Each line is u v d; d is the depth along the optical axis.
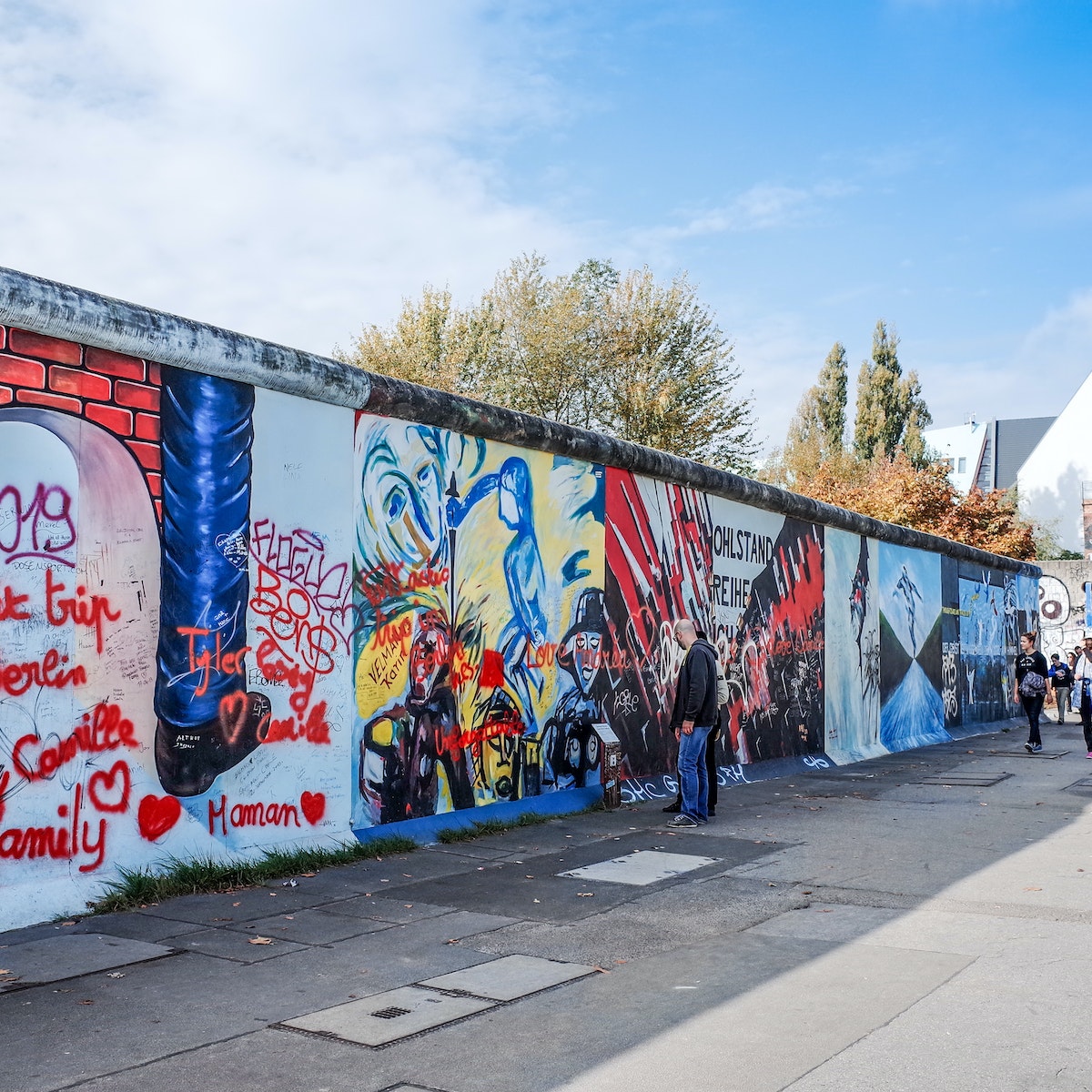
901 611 19.45
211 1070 4.21
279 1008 4.90
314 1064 4.28
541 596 10.73
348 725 8.54
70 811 6.59
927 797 11.88
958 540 36.19
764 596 14.88
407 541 9.18
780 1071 4.18
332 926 6.30
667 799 11.73
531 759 10.48
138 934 6.07
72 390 6.72
